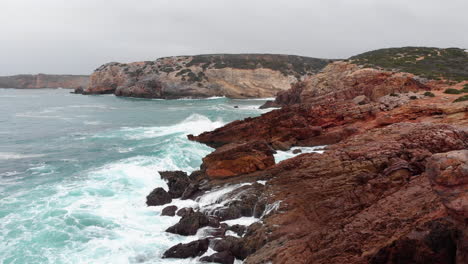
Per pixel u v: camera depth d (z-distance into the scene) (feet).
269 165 62.49
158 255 37.65
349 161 48.96
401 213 29.91
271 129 92.84
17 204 49.39
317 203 41.04
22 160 76.74
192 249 37.52
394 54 193.06
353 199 39.78
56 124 137.28
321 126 92.12
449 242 22.04
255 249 35.94
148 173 66.13
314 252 29.68
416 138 50.03
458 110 66.49
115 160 76.02
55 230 41.81
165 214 48.29
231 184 57.11
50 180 61.36
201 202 53.11
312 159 54.85
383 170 44.50
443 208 26.81
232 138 97.25
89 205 50.11
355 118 89.25
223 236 40.63
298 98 172.45
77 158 78.48
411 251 23.65
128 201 52.65
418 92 99.50
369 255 25.70
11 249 37.22
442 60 165.58
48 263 34.99
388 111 84.28
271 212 42.73
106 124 138.41
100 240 40.24
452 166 22.03
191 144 92.58
